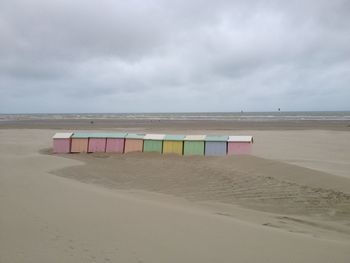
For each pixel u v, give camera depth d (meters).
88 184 17.30
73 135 30.66
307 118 110.44
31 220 8.34
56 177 17.67
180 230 8.41
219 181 18.23
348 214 13.13
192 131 58.19
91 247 6.81
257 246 7.60
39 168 21.50
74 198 11.56
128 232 7.93
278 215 12.76
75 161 24.69
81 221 8.57
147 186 17.59
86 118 132.38
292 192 16.12
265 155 31.59
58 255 6.28
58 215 8.98
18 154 29.41
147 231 8.12
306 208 13.85
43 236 7.26
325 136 48.03
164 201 13.94
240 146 26.94
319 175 19.14
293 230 10.54
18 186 13.45
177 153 27.80
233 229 8.95
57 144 30.27
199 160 24.41
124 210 10.16
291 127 65.81
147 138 28.97
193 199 15.02
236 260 6.67
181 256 6.68
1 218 8.37
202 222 9.44
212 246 7.38
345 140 43.16
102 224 8.44
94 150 29.80
